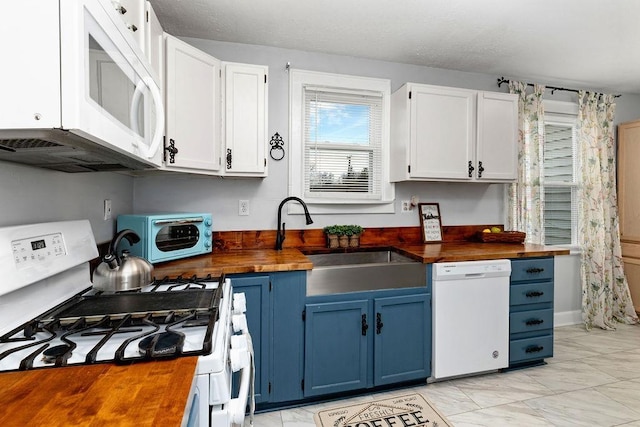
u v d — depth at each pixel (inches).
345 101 103.3
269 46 95.7
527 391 82.4
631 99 135.3
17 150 33.9
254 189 96.0
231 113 81.8
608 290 128.3
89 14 27.9
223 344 33.7
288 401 75.4
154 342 31.2
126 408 22.1
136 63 40.1
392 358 80.6
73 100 26.0
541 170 119.6
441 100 97.4
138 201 87.7
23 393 24.0
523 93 117.2
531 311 92.7
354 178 104.7
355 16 79.5
